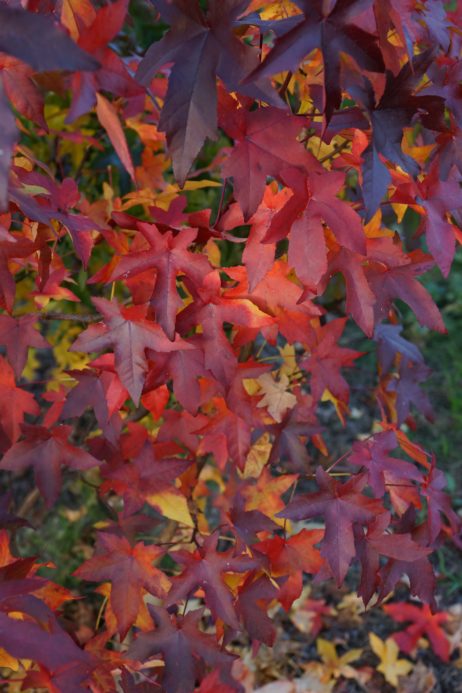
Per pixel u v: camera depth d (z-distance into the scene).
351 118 1.74
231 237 1.82
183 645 1.94
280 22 1.67
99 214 2.12
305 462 2.09
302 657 2.84
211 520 3.21
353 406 4.18
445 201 1.83
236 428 2.05
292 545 2.02
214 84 1.63
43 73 1.59
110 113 1.63
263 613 2.00
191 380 1.88
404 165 1.71
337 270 1.82
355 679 2.79
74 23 1.66
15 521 1.91
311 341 1.93
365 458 1.96
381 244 1.88
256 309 1.85
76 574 1.97
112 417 1.96
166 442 2.09
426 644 2.88
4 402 1.99
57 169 2.59
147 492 2.07
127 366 1.83
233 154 1.71
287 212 1.71
